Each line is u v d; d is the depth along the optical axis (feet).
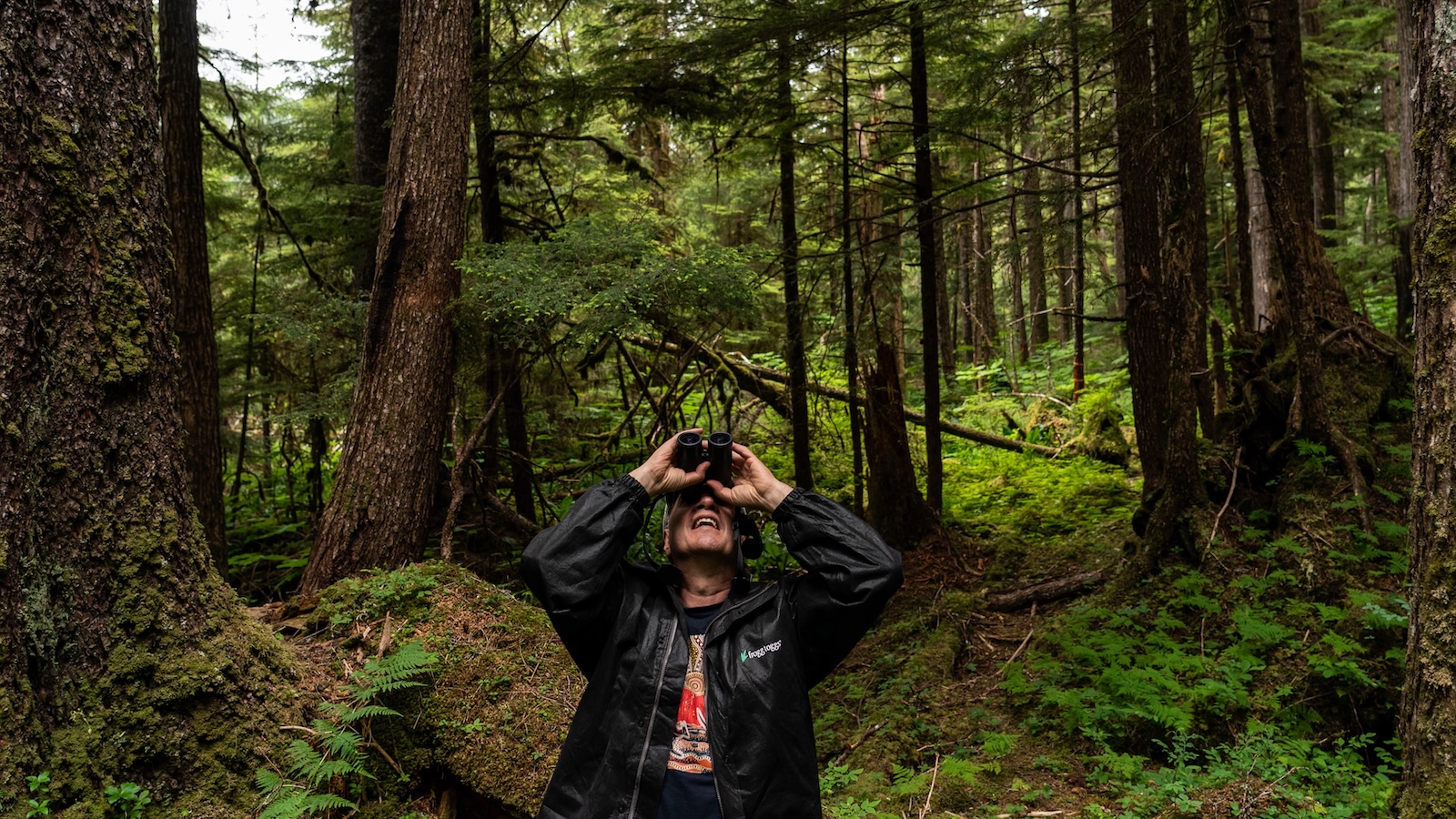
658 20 23.84
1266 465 19.81
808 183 31.94
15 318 9.32
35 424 9.40
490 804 11.46
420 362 16.53
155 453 10.42
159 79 20.16
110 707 9.64
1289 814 11.59
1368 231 60.13
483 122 23.84
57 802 8.97
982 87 20.15
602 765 6.67
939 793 13.32
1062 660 17.20
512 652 12.92
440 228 16.92
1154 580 18.58
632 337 22.41
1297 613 16.26
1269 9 22.21
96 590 9.77
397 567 15.98
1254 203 41.81
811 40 22.06
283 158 29.37
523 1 24.57
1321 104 44.80
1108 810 12.51
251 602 22.25
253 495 33.73
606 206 28.22
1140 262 21.31
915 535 24.70
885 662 18.72
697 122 24.73
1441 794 6.92
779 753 6.61
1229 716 14.48
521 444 23.85
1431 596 7.15
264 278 33.27
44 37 9.65
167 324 10.76
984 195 27.02
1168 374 19.56
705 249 18.01
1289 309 18.79
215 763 10.09
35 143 9.53
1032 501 28.17
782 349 26.81
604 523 6.96
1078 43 19.47
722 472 7.30
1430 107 7.36
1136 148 20.36
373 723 11.50
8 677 8.97
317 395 20.97
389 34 25.61
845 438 31.86
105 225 10.02
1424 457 7.35
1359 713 14.40
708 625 7.07
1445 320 7.14
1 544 9.04
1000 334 54.54
